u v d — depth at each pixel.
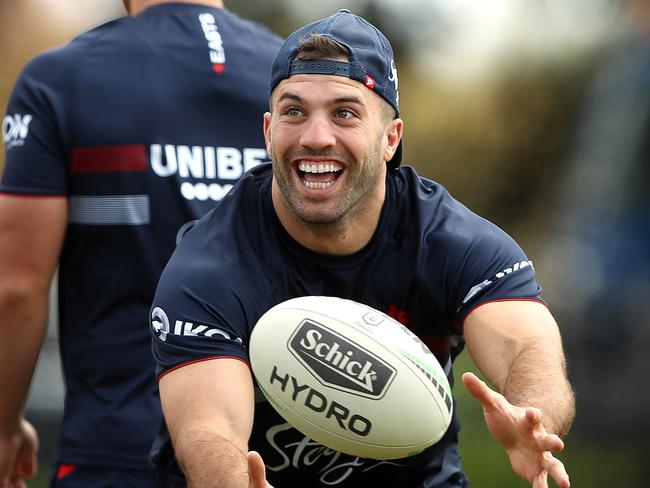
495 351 12.70
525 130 37.47
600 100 27.77
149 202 15.54
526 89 37.16
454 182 38.22
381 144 12.83
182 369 12.40
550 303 30.41
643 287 25.97
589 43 36.00
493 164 37.97
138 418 15.51
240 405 12.11
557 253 31.86
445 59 37.75
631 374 25.89
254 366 12.07
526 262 13.34
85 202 15.56
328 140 12.31
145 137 15.55
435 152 38.25
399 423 11.77
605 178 26.81
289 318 12.02
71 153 15.47
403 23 37.19
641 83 26.47
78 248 15.71
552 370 12.16
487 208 38.25
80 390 15.88
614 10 33.91
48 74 15.62
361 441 11.81
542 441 10.90
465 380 11.06
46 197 15.43
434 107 38.06
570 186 29.61
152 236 15.57
